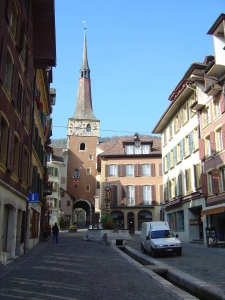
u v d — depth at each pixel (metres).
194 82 29.41
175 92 34.59
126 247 26.53
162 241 19.70
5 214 16.34
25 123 19.12
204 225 27.39
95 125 82.12
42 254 19.44
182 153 33.56
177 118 35.66
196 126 29.92
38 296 8.38
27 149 20.34
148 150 53.75
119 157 53.81
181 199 32.97
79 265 14.67
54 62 22.16
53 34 21.39
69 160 79.19
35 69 22.56
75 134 80.81
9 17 14.24
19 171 17.56
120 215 51.88
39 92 26.86
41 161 29.31
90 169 78.69
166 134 39.94
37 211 27.03
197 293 10.04
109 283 10.37
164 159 40.56
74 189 77.44
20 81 17.39
